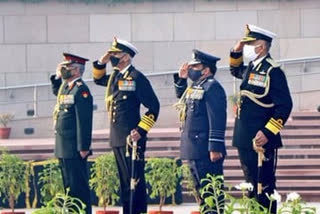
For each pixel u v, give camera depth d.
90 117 38.03
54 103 69.81
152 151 57.56
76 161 38.06
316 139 57.91
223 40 71.94
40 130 69.44
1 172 43.97
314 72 69.75
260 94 33.19
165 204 48.28
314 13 72.00
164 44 71.94
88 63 71.56
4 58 72.25
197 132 36.75
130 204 36.75
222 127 36.44
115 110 36.78
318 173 54.25
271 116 33.19
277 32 72.06
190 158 36.84
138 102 36.84
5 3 72.25
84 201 38.19
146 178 44.38
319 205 50.75
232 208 27.03
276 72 33.16
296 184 53.41
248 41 33.53
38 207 47.16
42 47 72.25
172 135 58.47
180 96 37.66
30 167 46.91
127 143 36.56
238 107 33.59
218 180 33.34
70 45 72.06
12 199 44.44
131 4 72.19
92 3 72.25
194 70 37.03
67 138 38.06
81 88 38.06
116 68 37.16
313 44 71.94
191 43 71.94
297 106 69.56
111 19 72.19
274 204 32.75
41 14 72.25
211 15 72.00
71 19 72.25
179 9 72.19
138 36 72.19
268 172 32.81
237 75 34.66
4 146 56.91
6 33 72.38
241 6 72.00
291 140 57.84
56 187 42.59
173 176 44.38
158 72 71.69
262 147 32.69
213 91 36.59
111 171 43.84
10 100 70.12
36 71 72.19
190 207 47.75
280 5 72.00
